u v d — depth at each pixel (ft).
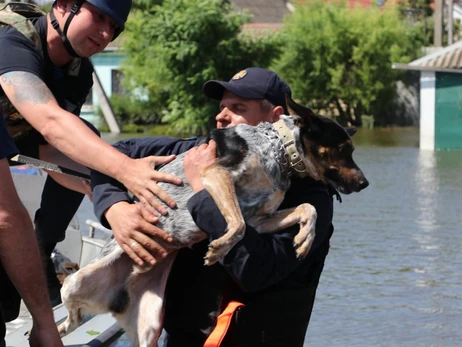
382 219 35.81
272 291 11.57
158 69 88.43
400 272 25.86
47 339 10.71
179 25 86.63
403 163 63.05
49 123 11.66
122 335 14.51
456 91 77.36
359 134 98.12
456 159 66.80
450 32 125.49
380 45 108.37
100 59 111.86
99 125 100.53
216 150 11.56
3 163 10.03
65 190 16.08
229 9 90.89
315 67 107.04
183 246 11.60
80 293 11.83
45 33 12.87
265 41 87.86
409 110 114.32
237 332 11.35
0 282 10.71
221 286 11.50
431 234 32.19
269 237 11.18
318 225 11.51
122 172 11.47
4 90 12.06
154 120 101.76
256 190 11.38
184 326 11.74
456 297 23.02
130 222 11.40
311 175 11.65
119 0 12.73
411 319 20.92
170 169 11.85
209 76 85.56
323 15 108.17
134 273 11.83
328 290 23.80
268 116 12.50
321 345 18.98
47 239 16.48
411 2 148.46
